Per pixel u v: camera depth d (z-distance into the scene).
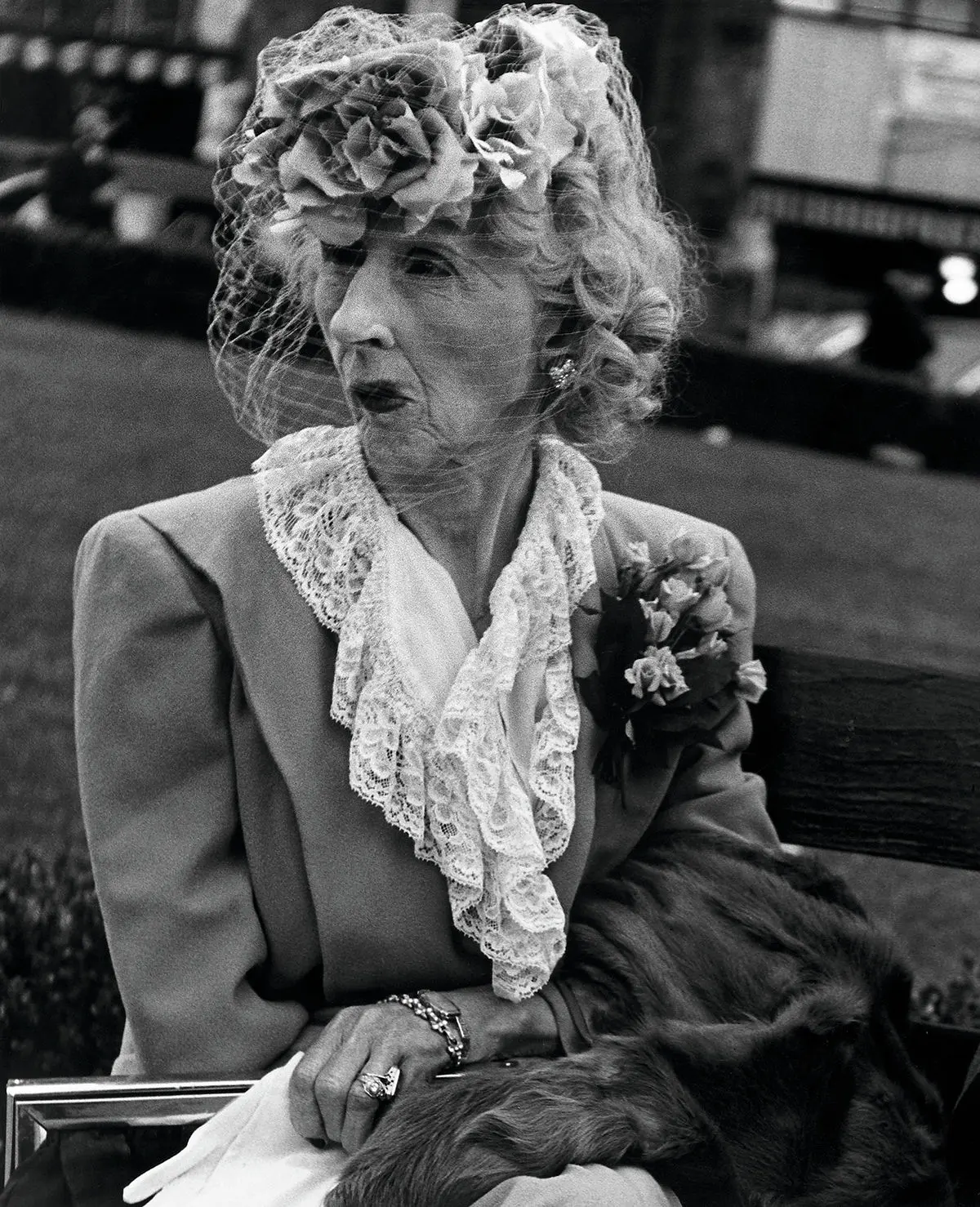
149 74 6.36
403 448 1.81
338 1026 1.75
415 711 1.81
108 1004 2.92
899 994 1.93
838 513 7.32
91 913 3.09
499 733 1.85
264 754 1.86
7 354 5.59
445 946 1.86
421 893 1.85
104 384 5.44
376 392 1.78
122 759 1.84
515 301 1.80
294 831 1.87
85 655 1.87
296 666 1.84
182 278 5.87
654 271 1.95
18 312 5.85
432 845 1.83
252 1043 1.83
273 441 1.96
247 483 1.93
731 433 7.98
